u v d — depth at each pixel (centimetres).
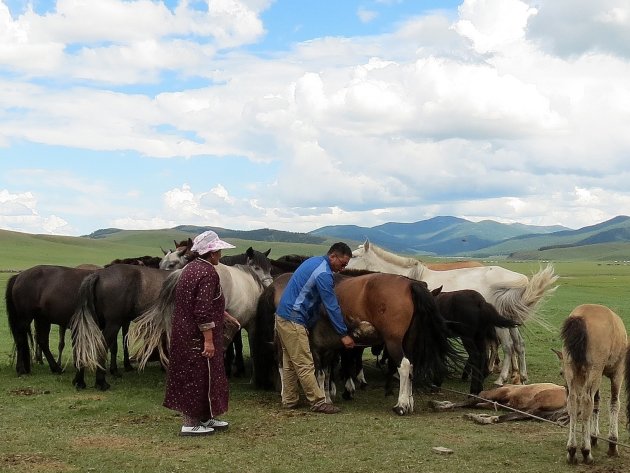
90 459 694
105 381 1109
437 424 878
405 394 943
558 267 12650
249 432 825
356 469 668
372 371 1397
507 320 1105
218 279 811
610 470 671
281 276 1177
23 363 1252
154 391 1095
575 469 675
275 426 859
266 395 1104
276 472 656
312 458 706
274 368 1154
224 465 678
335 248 978
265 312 1150
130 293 1152
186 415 798
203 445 759
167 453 723
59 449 733
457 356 987
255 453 724
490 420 879
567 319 710
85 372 1279
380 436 805
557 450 743
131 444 759
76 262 8100
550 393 909
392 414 948
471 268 1349
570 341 682
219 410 808
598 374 693
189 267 808
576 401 691
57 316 1214
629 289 4453
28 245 10856
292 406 993
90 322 1089
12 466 667
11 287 1233
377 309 946
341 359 1120
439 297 1138
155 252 11906
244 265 1280
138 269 1180
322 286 948
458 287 1301
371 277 970
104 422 870
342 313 978
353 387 1104
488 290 1277
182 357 798
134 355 1098
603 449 754
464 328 1099
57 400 1009
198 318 791
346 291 981
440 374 1022
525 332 2144
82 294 1098
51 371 1292
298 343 963
